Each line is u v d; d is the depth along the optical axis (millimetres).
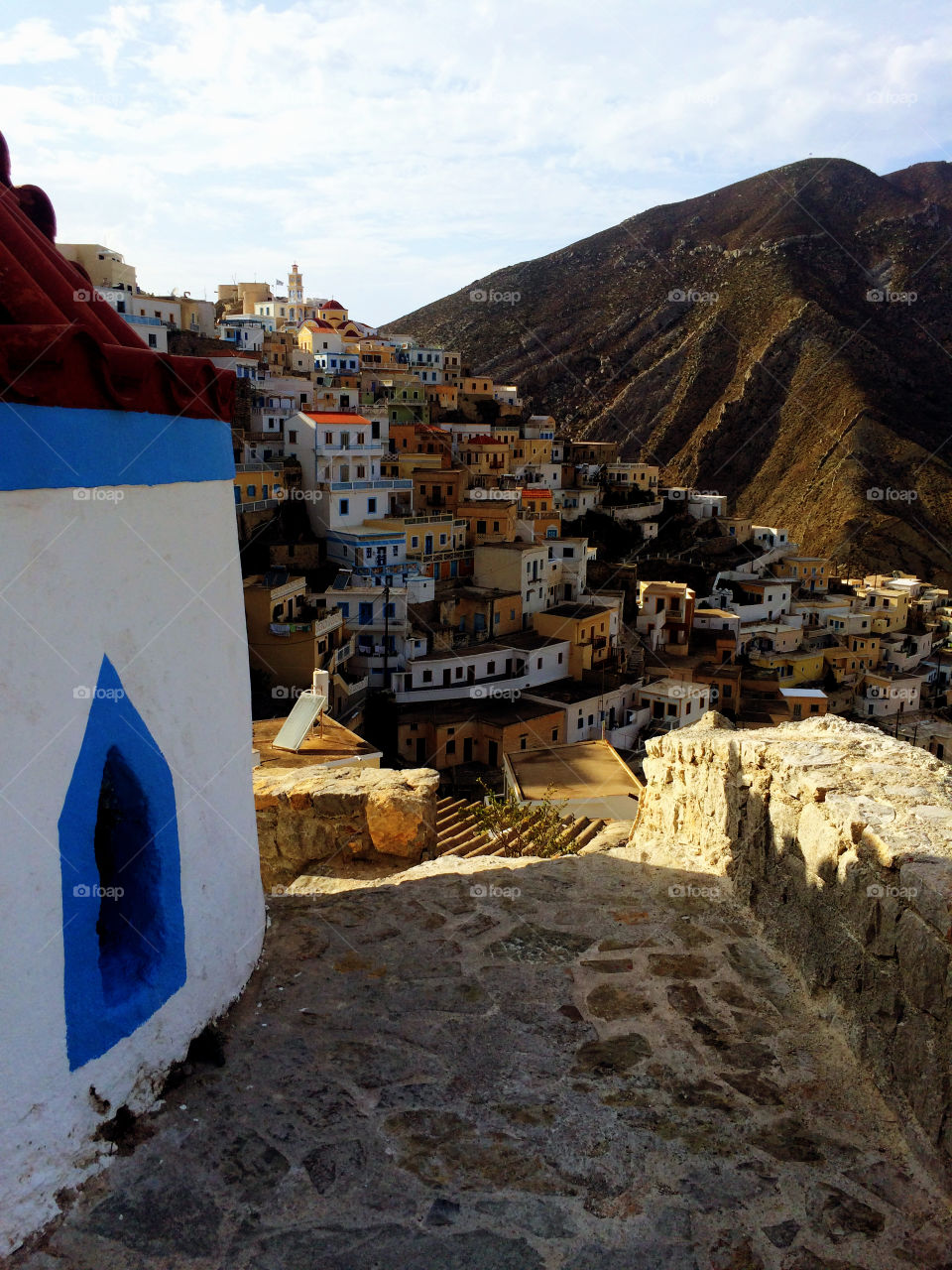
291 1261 3238
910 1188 3598
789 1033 4605
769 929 5516
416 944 5516
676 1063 4367
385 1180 3619
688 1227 3412
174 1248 3281
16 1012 3285
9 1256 3207
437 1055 4414
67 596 3471
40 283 3889
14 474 3209
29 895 3328
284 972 5164
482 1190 3582
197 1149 3752
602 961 5301
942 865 3928
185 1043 4262
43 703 3365
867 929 4277
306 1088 4148
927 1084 3697
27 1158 3324
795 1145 3828
